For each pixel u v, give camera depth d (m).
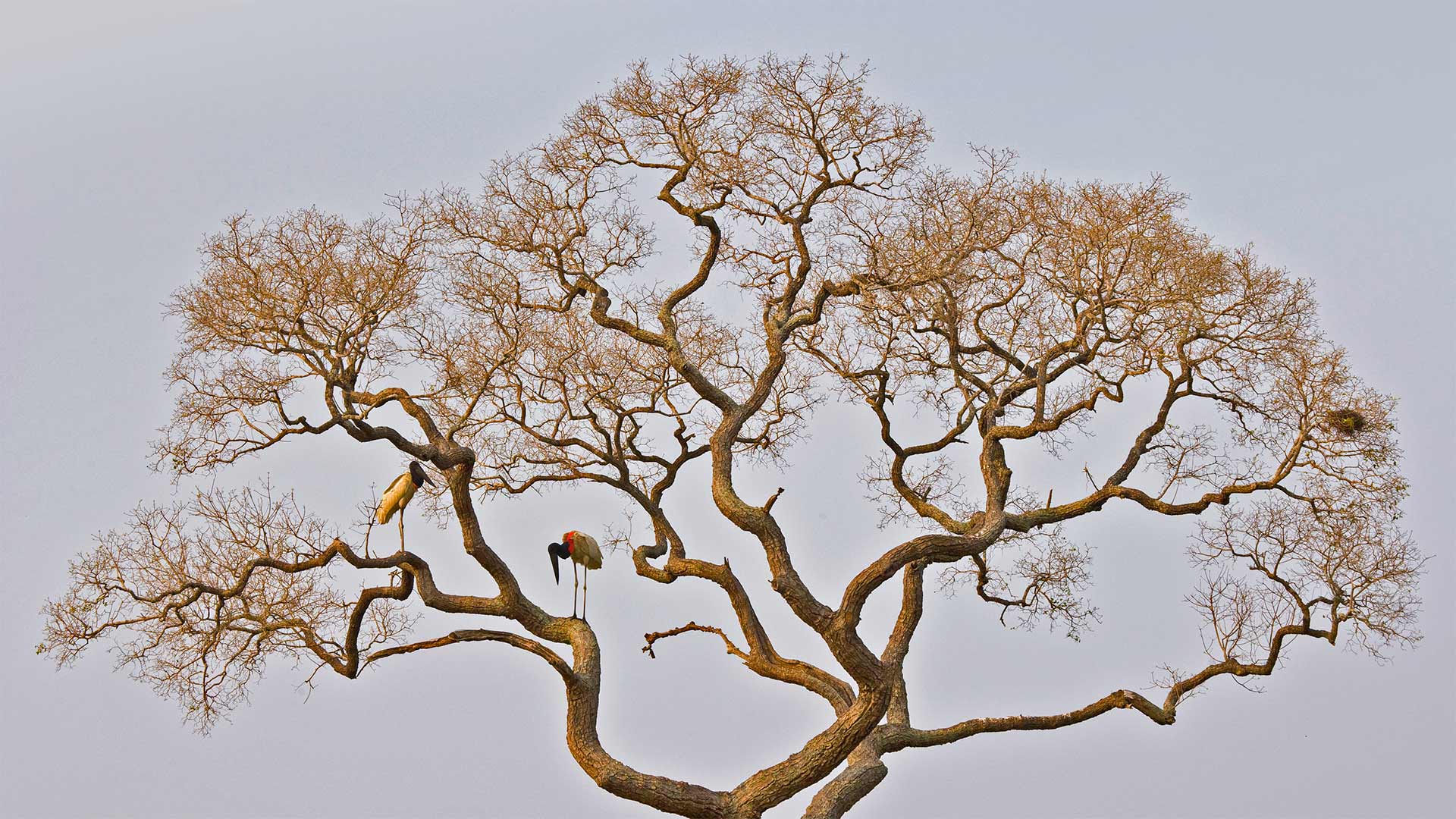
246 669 15.75
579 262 17.97
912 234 16.66
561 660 15.55
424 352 17.25
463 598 16.44
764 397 17.30
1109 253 16.14
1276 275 16.23
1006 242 16.89
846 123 17.03
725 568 17.95
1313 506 16.84
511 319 17.84
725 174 17.27
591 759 15.53
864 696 15.55
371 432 15.29
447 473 16.08
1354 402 16.38
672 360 17.00
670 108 17.23
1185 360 16.91
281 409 15.44
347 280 15.38
